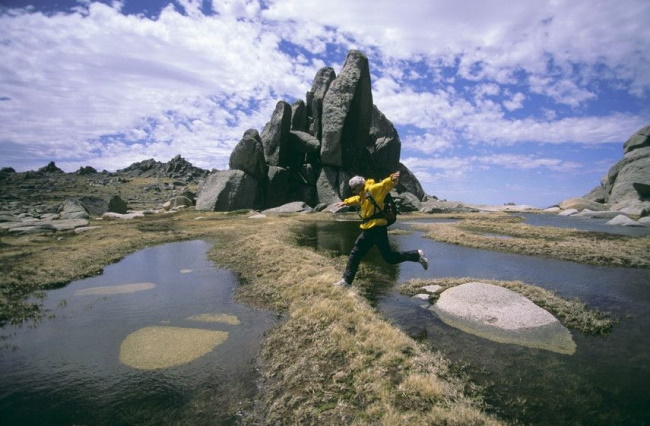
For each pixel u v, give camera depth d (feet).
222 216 111.45
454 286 32.58
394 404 15.08
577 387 17.58
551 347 21.81
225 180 133.28
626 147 171.12
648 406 16.12
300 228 83.20
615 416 15.43
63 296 32.71
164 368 19.75
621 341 22.81
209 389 17.74
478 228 82.58
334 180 147.33
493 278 38.11
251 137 137.49
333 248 56.95
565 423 14.97
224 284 36.09
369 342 19.80
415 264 44.65
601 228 86.69
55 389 17.89
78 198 115.85
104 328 25.30
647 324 25.59
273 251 45.29
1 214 93.97
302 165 155.74
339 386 16.69
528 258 49.16
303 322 23.54
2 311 27.99
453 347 21.68
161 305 29.94
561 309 27.30
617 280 37.52
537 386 17.66
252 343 22.63
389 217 27.37
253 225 84.94
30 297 32.35
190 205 143.84
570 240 62.28
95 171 310.65
